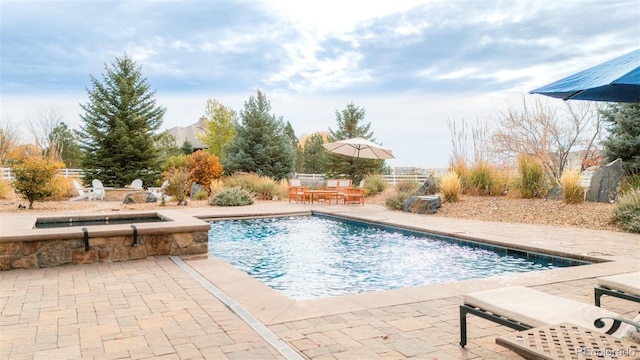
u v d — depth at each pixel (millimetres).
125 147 22469
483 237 8773
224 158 25000
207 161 20578
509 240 8383
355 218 12406
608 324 2941
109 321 3945
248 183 19125
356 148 19062
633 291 3518
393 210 14328
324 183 23312
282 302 4551
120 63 23297
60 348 3312
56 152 25781
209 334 3631
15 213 12211
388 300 4621
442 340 3500
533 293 3320
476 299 3215
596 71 3393
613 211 9930
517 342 2379
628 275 3857
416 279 6520
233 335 3611
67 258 6359
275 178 24500
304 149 40156
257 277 6695
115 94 22969
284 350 3291
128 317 4062
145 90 23891
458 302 4555
